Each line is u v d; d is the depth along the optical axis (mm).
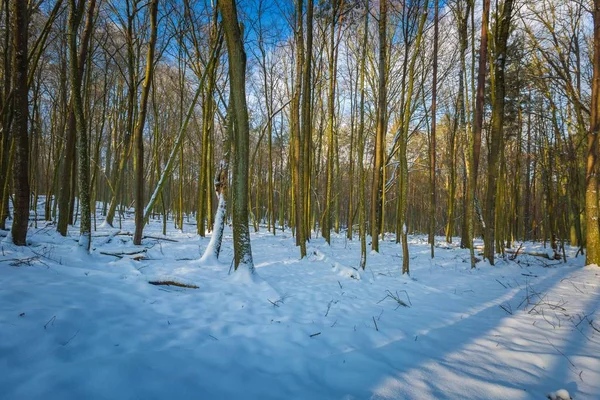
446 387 2689
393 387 2648
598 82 8414
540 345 3650
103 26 12070
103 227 13406
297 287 5953
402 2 9203
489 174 9367
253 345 3305
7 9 8031
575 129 13617
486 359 3270
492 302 5492
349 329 3943
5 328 2801
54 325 3051
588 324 4348
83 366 2479
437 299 5621
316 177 18031
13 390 2166
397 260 9797
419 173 29312
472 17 8906
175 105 19125
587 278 7379
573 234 17078
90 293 4016
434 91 10570
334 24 11562
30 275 4309
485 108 14258
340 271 7414
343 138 22234
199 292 4969
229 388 2525
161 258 7727
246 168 6031
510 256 10484
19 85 6223
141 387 2359
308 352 3256
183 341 3252
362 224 7707
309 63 10125
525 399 2566
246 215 6059
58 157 13656
